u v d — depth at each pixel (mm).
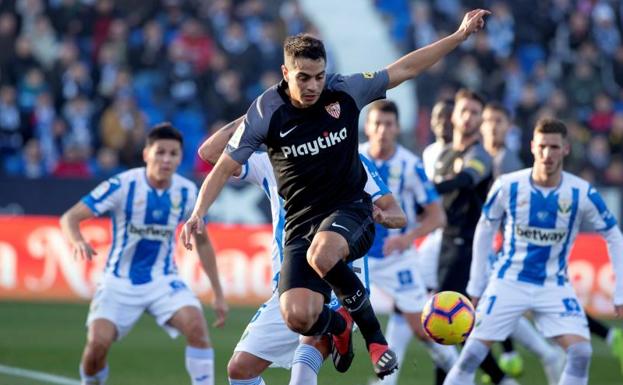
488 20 74125
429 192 31922
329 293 21500
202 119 63719
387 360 20812
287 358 23359
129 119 61156
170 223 28656
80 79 62469
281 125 21047
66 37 66250
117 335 28141
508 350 33906
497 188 27703
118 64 64812
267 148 21641
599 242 50594
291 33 71188
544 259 27500
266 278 51688
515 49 74188
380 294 51250
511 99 69875
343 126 21219
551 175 27219
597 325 34188
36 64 62656
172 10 67750
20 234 51500
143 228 28375
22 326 43656
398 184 32094
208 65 65562
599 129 69250
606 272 50500
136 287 28203
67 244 51156
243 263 51594
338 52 78938
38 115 60812
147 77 64812
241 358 23125
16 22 65688
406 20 79812
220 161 21062
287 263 21375
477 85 69625
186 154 62781
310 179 21328
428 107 68438
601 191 57938
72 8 66625
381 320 47594
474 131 33188
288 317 20766
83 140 61188
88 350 27656
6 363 35438
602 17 76750
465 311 22125
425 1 76625
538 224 27344
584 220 27531
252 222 56500
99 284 28500
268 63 67000
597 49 73938
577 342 26812
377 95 21656
